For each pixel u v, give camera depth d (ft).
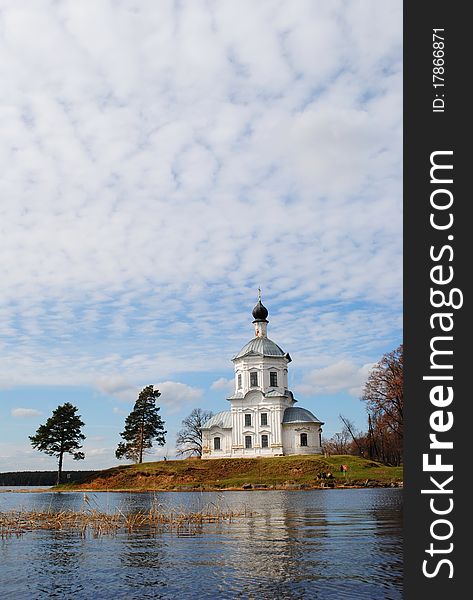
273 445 409.49
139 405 466.70
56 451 432.25
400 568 82.02
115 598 70.85
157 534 124.88
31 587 77.61
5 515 168.04
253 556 93.91
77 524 149.79
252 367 427.74
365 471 332.19
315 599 67.56
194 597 69.82
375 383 334.65
